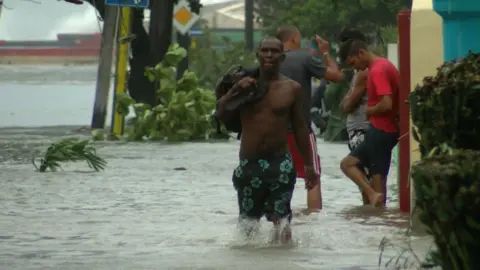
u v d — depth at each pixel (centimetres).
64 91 13050
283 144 1806
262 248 1752
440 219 1148
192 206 2389
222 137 5166
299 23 8781
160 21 6169
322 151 4319
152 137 5094
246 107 1809
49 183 2936
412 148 2152
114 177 3131
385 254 1675
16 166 3497
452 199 1138
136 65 6319
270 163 1795
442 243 1161
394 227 2003
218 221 2119
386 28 7119
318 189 2327
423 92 1263
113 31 5419
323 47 2377
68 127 6088
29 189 2766
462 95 1226
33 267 1577
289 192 1806
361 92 2422
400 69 2255
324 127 3128
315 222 2086
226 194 2659
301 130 1839
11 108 8744
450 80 1240
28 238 1891
